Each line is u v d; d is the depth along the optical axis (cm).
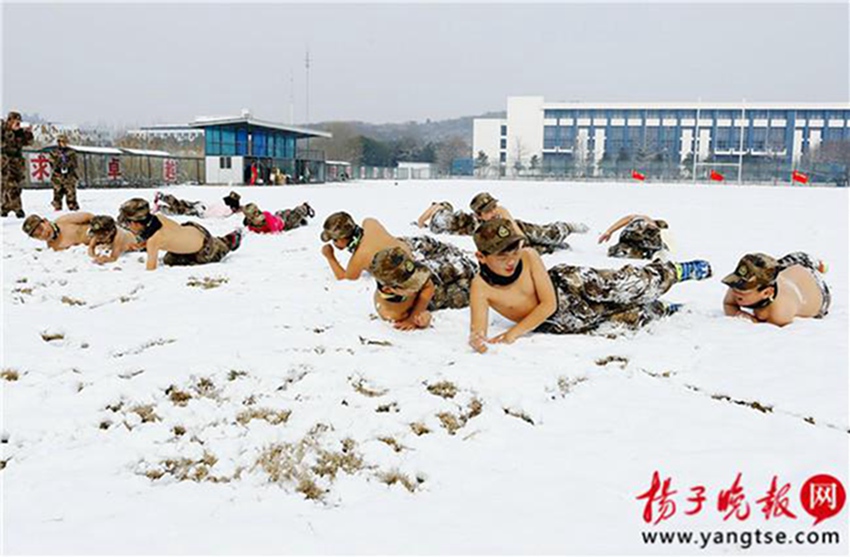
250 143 3778
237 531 249
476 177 7306
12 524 256
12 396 380
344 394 383
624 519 256
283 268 791
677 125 8881
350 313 565
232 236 886
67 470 300
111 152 2853
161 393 390
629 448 314
